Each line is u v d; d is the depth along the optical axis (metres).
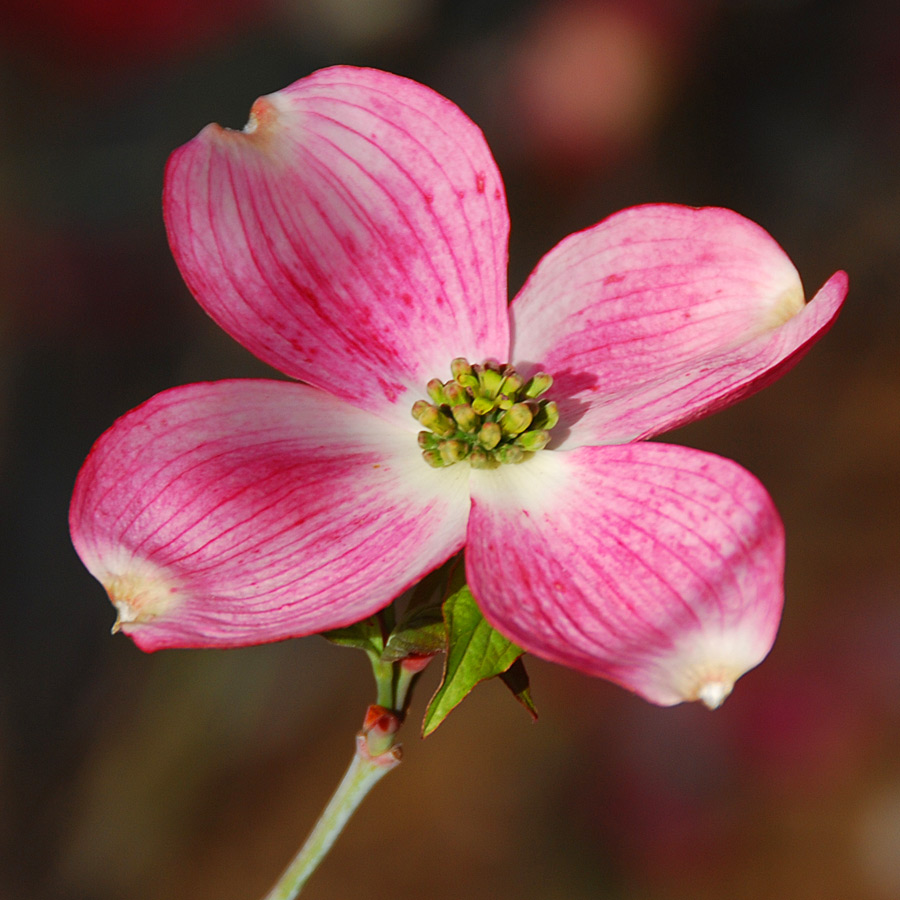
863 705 0.91
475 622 0.51
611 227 0.53
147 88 1.01
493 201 0.53
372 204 0.54
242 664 0.91
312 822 0.85
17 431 0.92
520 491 0.52
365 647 0.52
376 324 0.54
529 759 0.90
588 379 0.53
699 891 0.84
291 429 0.53
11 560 0.89
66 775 0.85
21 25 0.95
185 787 0.85
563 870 0.85
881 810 0.85
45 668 0.88
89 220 0.98
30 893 0.80
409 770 0.89
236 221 0.53
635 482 0.52
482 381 0.53
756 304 0.53
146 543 0.52
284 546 0.52
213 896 0.81
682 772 0.89
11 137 0.97
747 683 0.92
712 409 0.52
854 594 0.97
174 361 0.98
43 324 0.95
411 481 0.53
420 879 0.84
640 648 0.51
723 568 0.51
